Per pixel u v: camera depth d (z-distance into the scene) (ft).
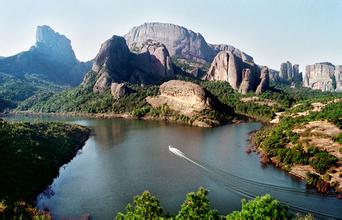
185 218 143.23
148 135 460.14
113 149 372.99
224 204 209.97
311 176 239.71
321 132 312.09
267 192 225.35
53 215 201.67
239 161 304.71
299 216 181.27
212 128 528.22
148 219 144.77
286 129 349.82
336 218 184.85
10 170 233.76
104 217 199.31
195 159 315.78
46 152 305.94
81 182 261.24
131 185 250.78
